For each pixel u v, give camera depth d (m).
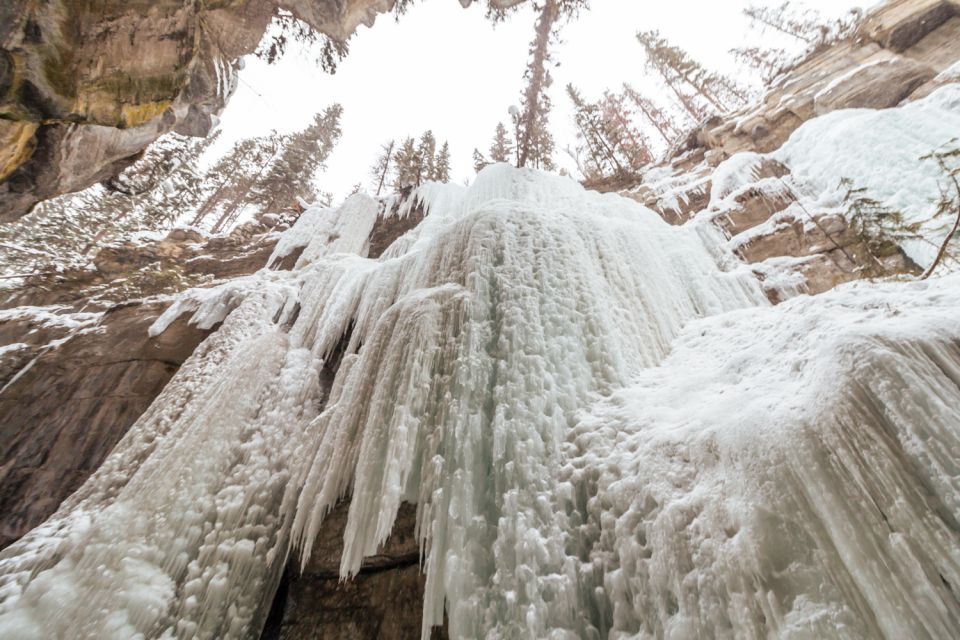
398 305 5.86
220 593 4.68
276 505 5.83
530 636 2.76
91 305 14.67
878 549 2.07
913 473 2.17
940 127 8.86
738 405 3.33
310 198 27.38
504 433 3.96
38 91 5.62
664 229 9.72
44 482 7.08
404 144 25.50
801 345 3.53
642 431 3.80
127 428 7.76
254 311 9.12
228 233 20.14
